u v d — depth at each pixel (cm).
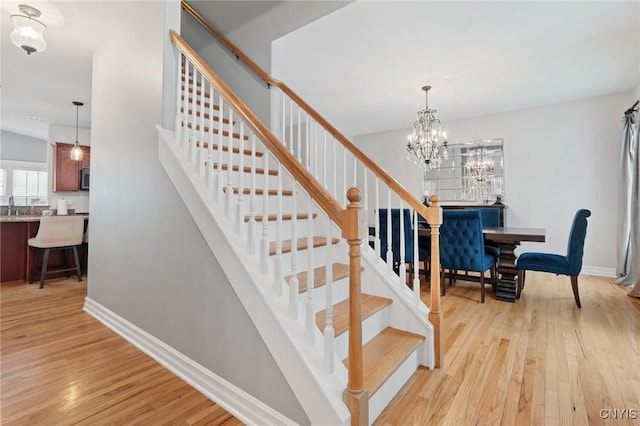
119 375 183
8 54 309
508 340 226
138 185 223
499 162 496
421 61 326
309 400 123
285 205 261
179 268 187
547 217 459
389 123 564
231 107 164
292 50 305
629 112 373
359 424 118
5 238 390
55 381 176
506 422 141
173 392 168
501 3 232
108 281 259
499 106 467
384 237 358
